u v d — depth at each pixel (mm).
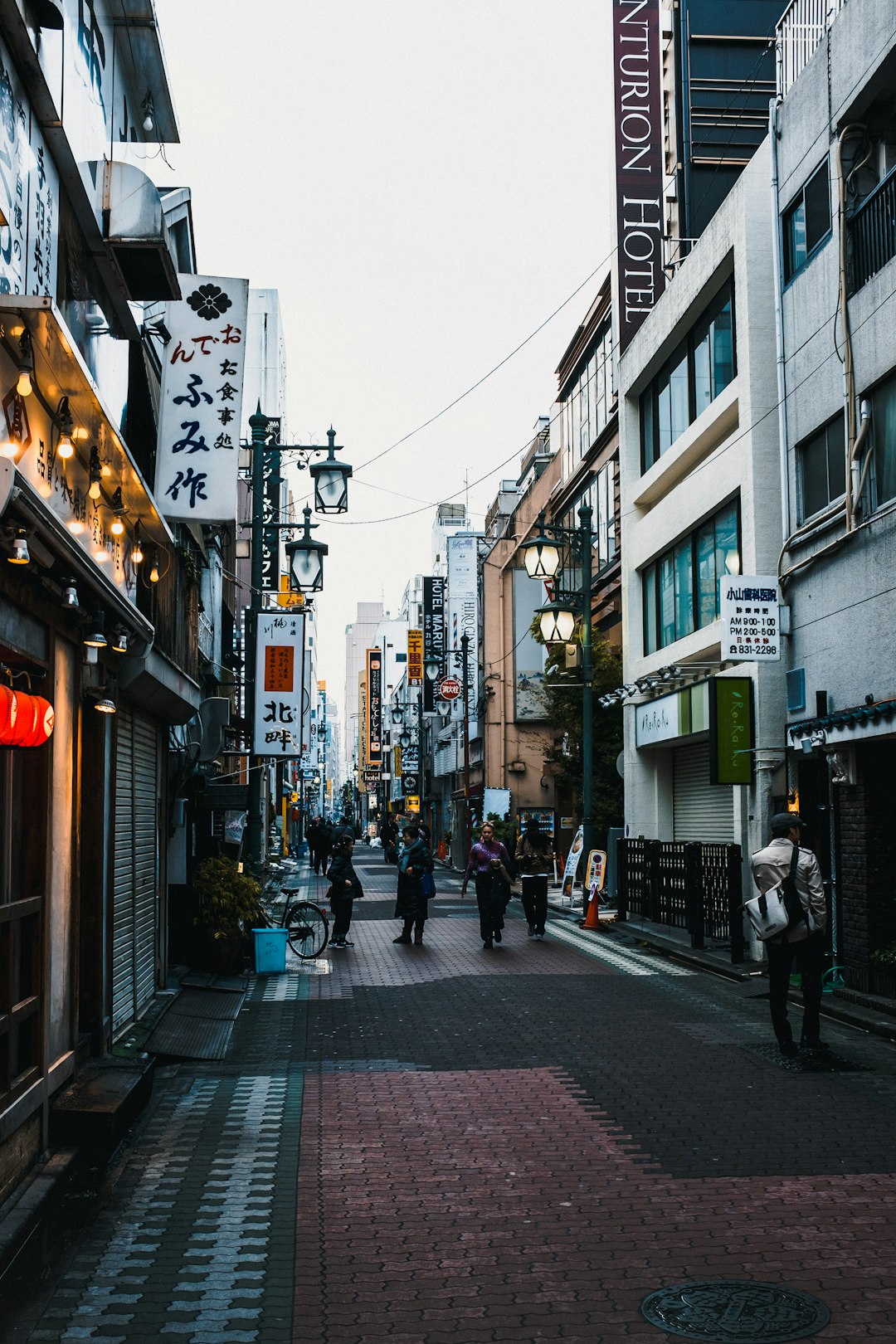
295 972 15789
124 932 10555
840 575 14234
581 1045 10586
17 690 6422
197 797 17109
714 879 16703
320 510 18609
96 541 8250
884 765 12977
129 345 12055
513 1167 6914
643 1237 5703
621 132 24688
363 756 110062
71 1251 5594
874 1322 4684
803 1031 10125
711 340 20219
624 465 25453
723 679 16625
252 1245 5656
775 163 16656
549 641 22281
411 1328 4691
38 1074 6555
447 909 26844
